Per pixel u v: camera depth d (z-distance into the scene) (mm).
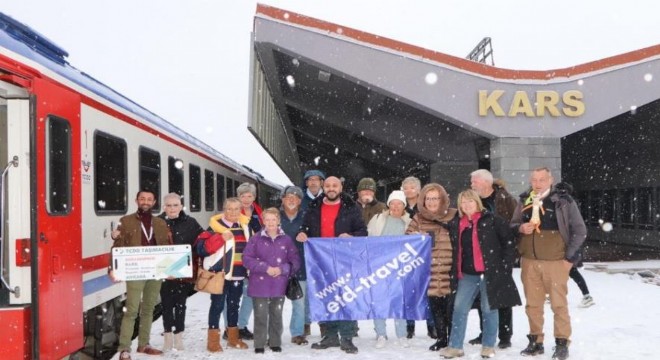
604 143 22797
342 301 6074
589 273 12672
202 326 7488
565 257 5570
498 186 6324
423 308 6098
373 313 6059
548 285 5656
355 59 13172
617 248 20156
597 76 13648
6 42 5043
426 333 6949
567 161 27844
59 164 5062
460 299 5656
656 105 16344
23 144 4723
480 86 13609
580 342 6285
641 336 6562
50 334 4688
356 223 6367
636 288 10328
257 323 6027
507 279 5516
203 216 12148
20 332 4414
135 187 7594
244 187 6898
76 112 5488
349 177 38094
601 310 8164
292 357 5836
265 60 13664
